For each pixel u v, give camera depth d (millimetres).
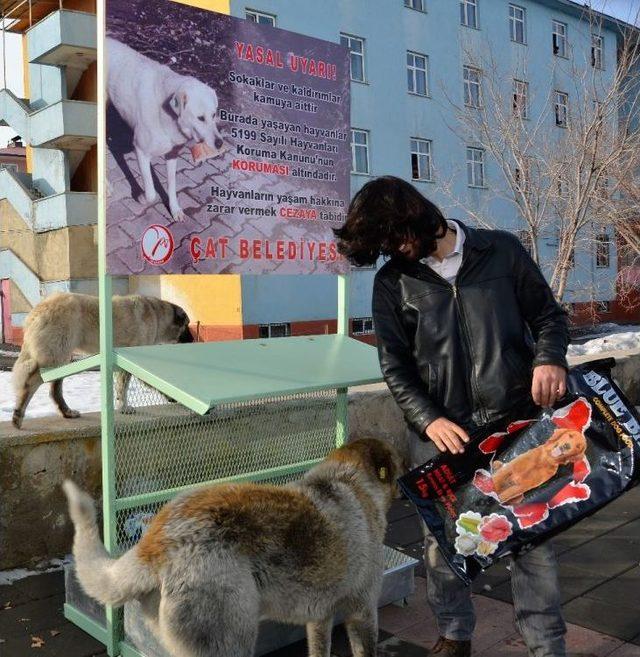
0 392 9344
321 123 4070
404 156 22375
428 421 2686
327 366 3621
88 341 5883
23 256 22516
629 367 8664
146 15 3246
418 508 2695
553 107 14617
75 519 2561
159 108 3318
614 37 13609
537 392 2557
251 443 3963
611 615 3602
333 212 4164
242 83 3670
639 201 11406
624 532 4918
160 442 3611
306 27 19625
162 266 3369
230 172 3633
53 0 22078
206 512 2439
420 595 3918
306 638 3365
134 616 3113
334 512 2740
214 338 18562
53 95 21547
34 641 3387
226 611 2344
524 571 2754
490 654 3246
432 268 2787
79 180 22297
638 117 12406
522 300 2793
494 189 18312
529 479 2600
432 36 22984
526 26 25562
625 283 16109
